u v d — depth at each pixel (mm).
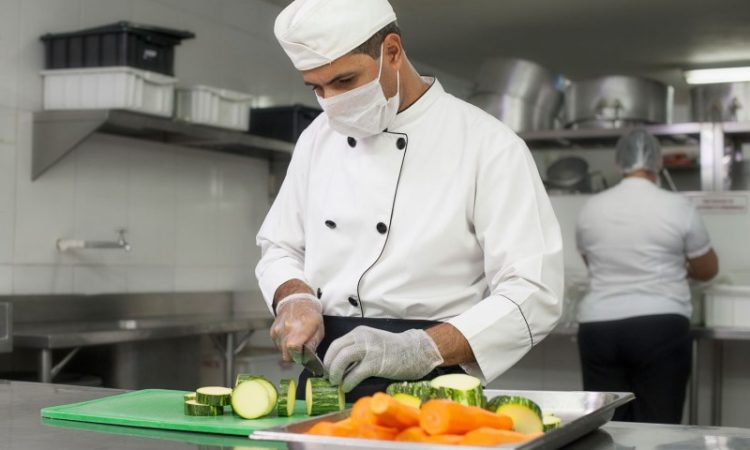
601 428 1436
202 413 1495
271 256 1989
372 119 1728
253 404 1461
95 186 4289
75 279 4176
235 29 5238
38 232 3990
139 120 3922
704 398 4156
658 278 3615
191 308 4863
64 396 1794
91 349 4062
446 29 6297
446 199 1760
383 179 1793
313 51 1629
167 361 4246
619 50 6848
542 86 5055
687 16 5867
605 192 3770
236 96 4512
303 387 1890
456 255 1766
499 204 1725
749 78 7656
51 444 1293
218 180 5137
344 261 1834
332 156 1900
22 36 3906
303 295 1758
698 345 4070
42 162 3922
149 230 4621
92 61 3881
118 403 1638
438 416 1095
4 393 1835
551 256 1695
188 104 4316
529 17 5969
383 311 1776
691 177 6539
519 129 5047
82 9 4211
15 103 3877
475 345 1559
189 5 4871
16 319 3863
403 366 1479
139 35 3883
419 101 1805
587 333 3748
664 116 4926
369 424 1129
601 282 3725
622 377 3717
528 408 1213
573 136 4867
